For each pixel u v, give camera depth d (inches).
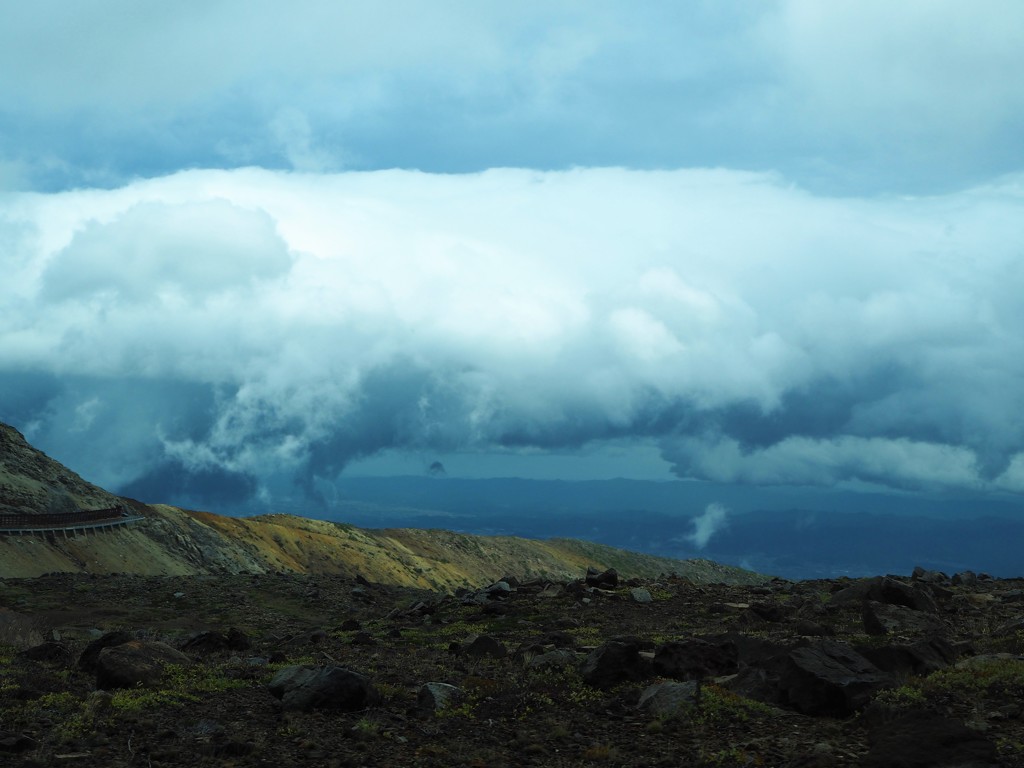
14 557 3373.5
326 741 504.1
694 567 6294.3
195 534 5231.3
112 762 456.4
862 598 1109.1
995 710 494.9
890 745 391.9
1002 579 1523.1
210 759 464.1
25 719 540.1
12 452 4749.0
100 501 4852.4
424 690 608.4
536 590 1430.9
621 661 636.1
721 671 641.6
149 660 690.8
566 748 487.5
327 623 1443.2
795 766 415.8
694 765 440.8
